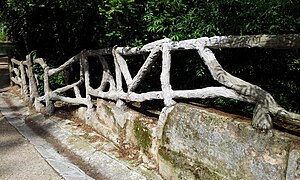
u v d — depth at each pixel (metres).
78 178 3.46
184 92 3.04
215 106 3.12
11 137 5.04
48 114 5.98
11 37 9.08
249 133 2.36
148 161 3.50
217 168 2.65
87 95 4.99
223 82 2.60
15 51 9.45
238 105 3.66
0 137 5.05
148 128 3.52
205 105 3.18
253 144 2.32
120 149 3.97
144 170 3.40
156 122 3.61
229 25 3.35
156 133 3.38
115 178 3.42
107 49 4.30
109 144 4.19
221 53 3.67
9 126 5.70
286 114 2.15
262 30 3.13
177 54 4.09
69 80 7.11
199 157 2.83
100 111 4.62
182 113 3.02
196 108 2.93
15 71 8.85
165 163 3.18
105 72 4.53
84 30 6.62
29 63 6.70
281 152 2.13
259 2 2.89
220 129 2.60
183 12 3.91
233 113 2.77
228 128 2.53
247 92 2.40
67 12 6.41
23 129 5.50
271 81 3.64
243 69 3.59
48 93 5.98
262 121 2.27
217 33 3.45
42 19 7.21
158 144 3.34
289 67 3.54
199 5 3.72
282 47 2.19
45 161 3.98
